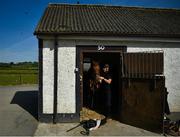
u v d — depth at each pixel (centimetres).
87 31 912
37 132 816
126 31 947
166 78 1023
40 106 931
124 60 909
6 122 944
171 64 1021
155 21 1195
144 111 843
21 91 1988
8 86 2428
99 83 1128
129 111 895
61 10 1285
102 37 940
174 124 824
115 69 1116
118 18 1204
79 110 940
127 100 902
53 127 873
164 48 1008
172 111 1030
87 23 1054
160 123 796
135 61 892
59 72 935
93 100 1179
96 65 1115
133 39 961
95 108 1139
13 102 1416
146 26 1073
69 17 1152
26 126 887
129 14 1309
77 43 939
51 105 934
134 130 834
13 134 795
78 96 941
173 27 1095
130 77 884
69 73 938
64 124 911
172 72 1024
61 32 902
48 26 965
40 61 927
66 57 936
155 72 862
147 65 875
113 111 1077
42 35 908
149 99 827
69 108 938
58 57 934
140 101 855
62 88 937
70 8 1338
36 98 1583
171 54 1016
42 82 930
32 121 959
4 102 1416
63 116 934
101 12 1305
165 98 859
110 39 946
